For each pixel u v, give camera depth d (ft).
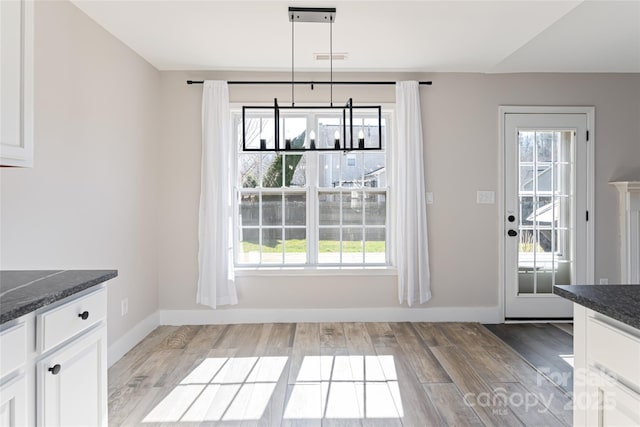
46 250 7.00
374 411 7.07
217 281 11.68
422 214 11.98
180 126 11.98
